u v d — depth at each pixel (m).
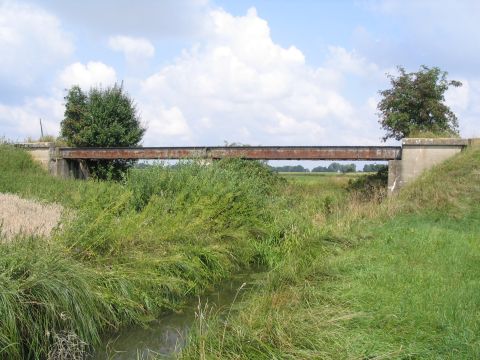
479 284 7.79
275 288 8.53
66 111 31.14
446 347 5.42
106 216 9.24
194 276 9.41
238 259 11.52
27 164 25.48
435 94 25.30
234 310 8.03
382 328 6.11
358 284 8.02
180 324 7.62
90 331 6.54
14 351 5.63
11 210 10.66
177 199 12.08
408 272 8.55
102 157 25.86
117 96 31.14
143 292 7.94
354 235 12.51
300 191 21.05
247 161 20.22
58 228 8.15
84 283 6.82
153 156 24.72
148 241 9.38
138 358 6.01
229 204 13.20
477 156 18.19
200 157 16.22
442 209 15.74
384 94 26.30
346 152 21.00
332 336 5.84
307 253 11.25
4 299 5.71
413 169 19.92
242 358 5.49
